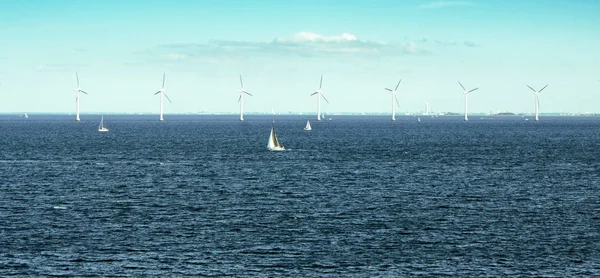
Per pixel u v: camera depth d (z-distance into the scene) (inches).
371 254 2566.4
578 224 3139.8
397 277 2289.6
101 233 2886.3
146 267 2379.4
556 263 2455.7
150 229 2977.4
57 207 3535.9
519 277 2294.5
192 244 2701.8
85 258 2485.2
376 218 3265.3
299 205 3646.7
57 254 2532.0
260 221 3179.1
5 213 3334.2
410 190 4276.6
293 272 2338.8
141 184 4539.9
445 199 3890.3
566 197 3998.5
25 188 4269.2
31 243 2691.9
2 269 2336.4
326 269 2370.8
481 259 2504.9
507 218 3282.5
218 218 3250.5
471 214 3388.3
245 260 2472.9
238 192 4153.5
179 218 3243.1
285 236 2854.3
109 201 3754.9
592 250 2637.8
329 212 3427.7
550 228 3041.3
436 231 2967.5
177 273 2314.2
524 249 2647.6
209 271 2341.3
